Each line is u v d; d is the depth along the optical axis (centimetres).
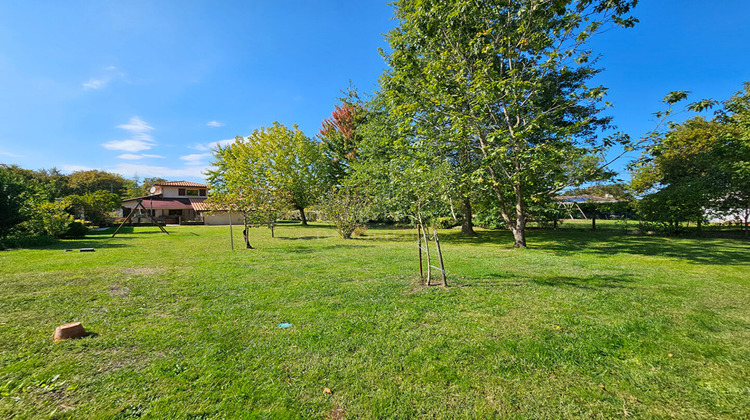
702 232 1622
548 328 374
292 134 3086
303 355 308
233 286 579
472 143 1198
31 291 541
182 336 351
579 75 1375
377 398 241
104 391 246
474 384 260
